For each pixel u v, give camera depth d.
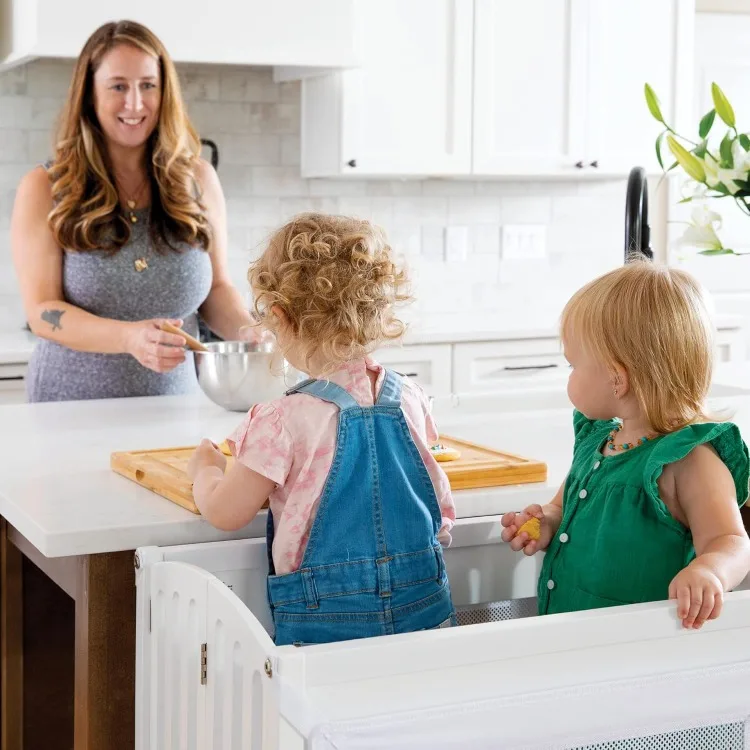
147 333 2.05
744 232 4.58
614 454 1.39
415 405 1.40
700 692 1.08
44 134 3.61
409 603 1.32
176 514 1.40
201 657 1.19
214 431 1.94
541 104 3.88
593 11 3.91
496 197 4.26
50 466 1.67
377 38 3.61
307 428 1.30
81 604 1.43
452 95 3.73
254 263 1.40
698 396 1.33
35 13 3.02
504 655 1.04
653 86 4.04
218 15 3.24
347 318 1.31
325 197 4.01
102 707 1.42
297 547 1.30
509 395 2.41
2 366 3.13
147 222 2.42
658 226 4.47
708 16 4.43
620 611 1.10
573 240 4.39
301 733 0.94
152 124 2.37
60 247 2.40
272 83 3.89
